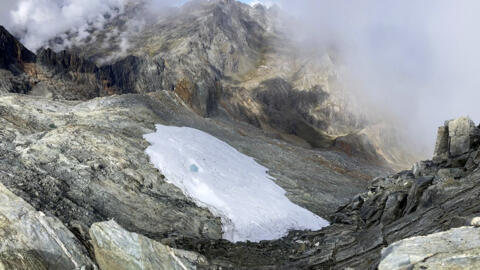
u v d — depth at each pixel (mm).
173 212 28219
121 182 29078
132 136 40656
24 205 17047
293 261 22406
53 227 16688
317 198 44719
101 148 32844
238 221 30891
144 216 26234
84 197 25219
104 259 15906
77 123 41719
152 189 30453
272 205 35719
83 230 18797
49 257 15266
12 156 27047
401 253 11852
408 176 31688
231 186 36875
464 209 17844
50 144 30453
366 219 28609
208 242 25047
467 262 10727
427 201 22188
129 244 16312
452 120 28250
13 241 14953
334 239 24672
